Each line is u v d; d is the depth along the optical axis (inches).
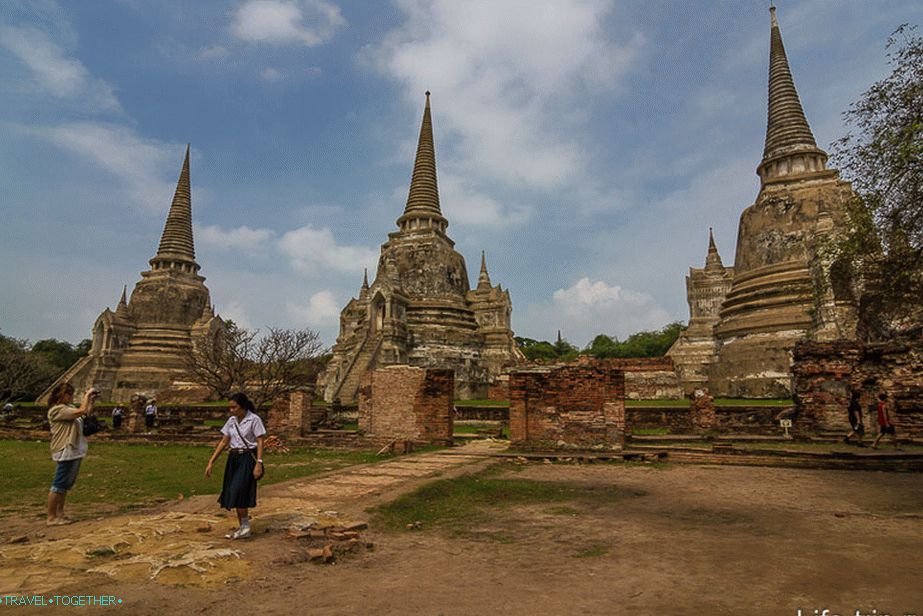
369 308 1820.9
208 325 2212.1
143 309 2228.1
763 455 577.6
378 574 223.9
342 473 487.5
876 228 554.6
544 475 499.2
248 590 201.8
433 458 604.7
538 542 276.4
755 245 1529.3
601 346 3582.7
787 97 1638.8
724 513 338.0
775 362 1323.8
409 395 775.1
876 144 500.7
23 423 1104.8
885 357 792.3
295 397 826.8
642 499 388.8
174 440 843.4
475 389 1818.4
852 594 192.7
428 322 1882.4
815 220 1438.2
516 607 184.9
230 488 264.8
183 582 205.6
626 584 207.0
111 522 303.1
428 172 2201.0
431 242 2036.2
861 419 748.0
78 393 1973.4
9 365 1919.3
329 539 269.3
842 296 1103.6
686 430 964.6
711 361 1574.8
